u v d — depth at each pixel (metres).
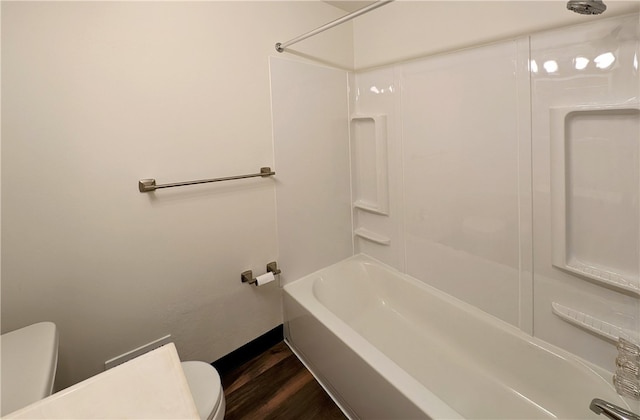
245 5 1.59
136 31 1.28
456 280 1.72
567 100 1.19
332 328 1.51
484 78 1.43
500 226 1.47
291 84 1.81
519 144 1.35
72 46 1.15
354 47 2.10
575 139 1.19
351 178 2.22
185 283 1.54
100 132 1.23
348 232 2.26
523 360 1.42
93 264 1.27
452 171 1.64
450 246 1.72
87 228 1.24
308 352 1.75
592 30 1.10
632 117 1.05
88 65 1.18
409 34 1.74
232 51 1.56
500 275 1.51
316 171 2.01
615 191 1.12
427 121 1.72
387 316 2.04
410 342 1.81
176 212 1.47
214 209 1.59
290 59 1.79
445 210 1.71
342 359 1.45
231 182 1.64
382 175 2.03
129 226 1.34
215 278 1.64
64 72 1.14
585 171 1.18
